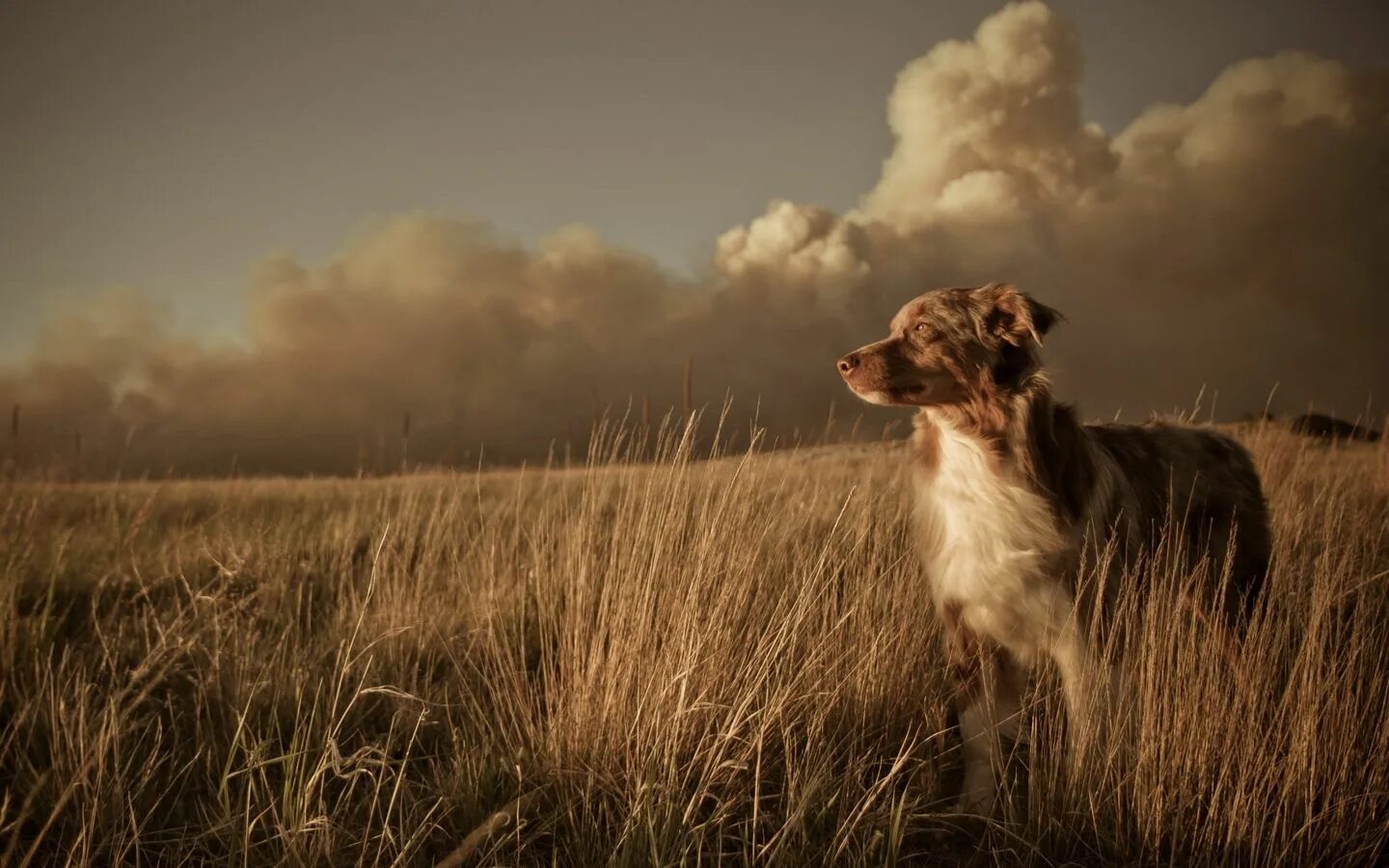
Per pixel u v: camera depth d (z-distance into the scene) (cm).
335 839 257
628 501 372
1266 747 281
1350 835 266
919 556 368
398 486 706
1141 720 293
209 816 284
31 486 604
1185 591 311
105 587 486
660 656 316
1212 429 422
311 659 384
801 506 454
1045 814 286
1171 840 275
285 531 637
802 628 341
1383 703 293
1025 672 356
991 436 330
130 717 343
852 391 345
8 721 338
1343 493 518
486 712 357
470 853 259
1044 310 326
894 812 264
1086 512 329
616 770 297
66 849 265
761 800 297
